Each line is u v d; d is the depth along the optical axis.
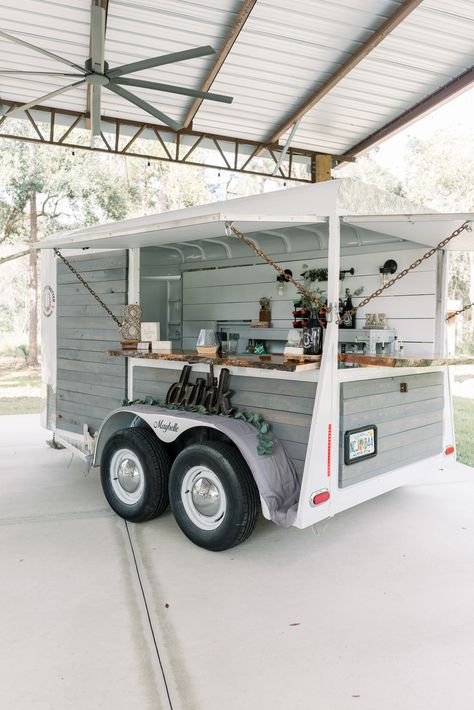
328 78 6.58
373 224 2.94
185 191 16.77
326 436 2.66
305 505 2.55
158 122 7.84
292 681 1.86
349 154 8.88
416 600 2.41
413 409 3.28
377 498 3.81
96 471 4.48
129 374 3.91
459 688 1.83
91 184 15.60
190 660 1.97
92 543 3.00
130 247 3.93
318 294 4.14
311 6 5.22
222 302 4.99
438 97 6.85
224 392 3.12
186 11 5.31
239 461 2.75
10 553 2.87
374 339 3.61
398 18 5.21
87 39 5.87
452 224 2.82
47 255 4.65
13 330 16.14
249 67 6.37
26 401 10.25
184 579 2.59
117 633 2.14
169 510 3.55
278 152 8.83
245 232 3.84
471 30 5.62
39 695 1.78
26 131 15.08
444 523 3.33
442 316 3.53
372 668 1.93
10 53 6.17
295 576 2.63
